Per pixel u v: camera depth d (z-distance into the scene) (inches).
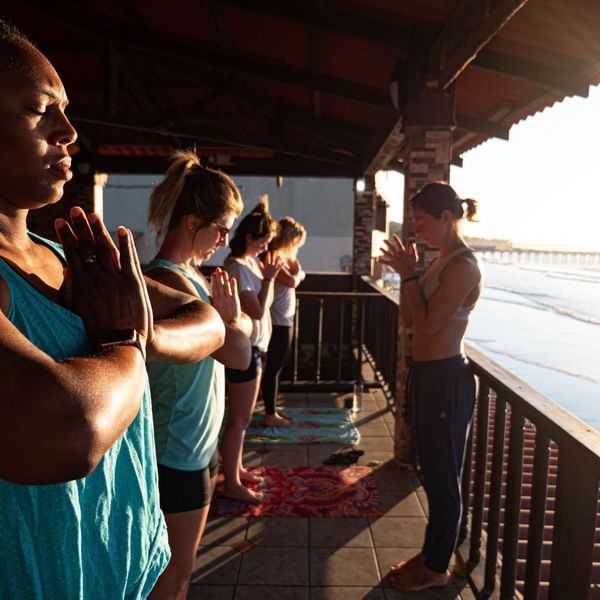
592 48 153.9
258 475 167.3
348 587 114.7
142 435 39.6
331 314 447.8
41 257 36.4
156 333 40.3
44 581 31.6
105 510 35.2
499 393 102.0
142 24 277.0
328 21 185.5
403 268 115.9
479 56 170.4
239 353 75.3
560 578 72.9
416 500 152.9
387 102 263.1
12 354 26.0
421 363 113.4
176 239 78.2
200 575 117.6
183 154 80.0
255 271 160.4
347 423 214.4
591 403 465.4
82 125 429.7
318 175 474.0
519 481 95.2
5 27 32.4
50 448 25.7
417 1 154.0
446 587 115.3
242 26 239.1
